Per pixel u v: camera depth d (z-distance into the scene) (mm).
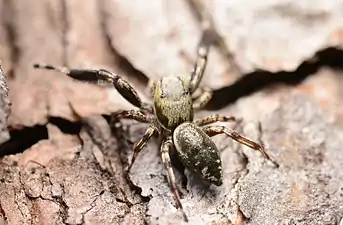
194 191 59
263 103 63
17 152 61
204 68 63
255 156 60
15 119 61
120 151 61
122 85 61
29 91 63
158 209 58
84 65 64
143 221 58
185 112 61
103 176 60
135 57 64
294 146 61
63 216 58
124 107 63
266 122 62
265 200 59
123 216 58
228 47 64
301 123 62
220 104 64
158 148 61
